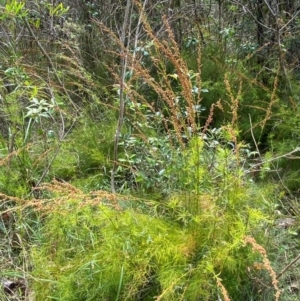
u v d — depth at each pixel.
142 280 2.56
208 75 4.83
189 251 2.60
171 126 4.20
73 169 3.78
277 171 3.61
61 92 4.59
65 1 5.55
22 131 3.64
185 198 2.80
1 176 3.41
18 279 2.96
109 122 4.18
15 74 3.51
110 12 5.13
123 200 3.13
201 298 2.51
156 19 5.37
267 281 2.64
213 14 5.77
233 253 2.58
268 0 5.07
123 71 3.35
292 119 4.19
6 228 3.31
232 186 2.76
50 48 5.00
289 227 3.14
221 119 4.61
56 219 2.88
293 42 5.20
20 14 3.60
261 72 4.89
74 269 2.67
